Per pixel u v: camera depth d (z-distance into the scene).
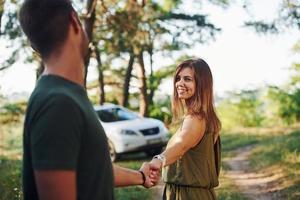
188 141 3.12
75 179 1.40
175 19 20.88
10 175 8.79
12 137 15.83
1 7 11.40
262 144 16.22
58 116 1.38
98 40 17.42
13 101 13.43
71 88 1.48
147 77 30.03
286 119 27.06
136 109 31.02
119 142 13.20
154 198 8.62
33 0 1.51
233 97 29.56
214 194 3.32
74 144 1.40
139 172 2.37
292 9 12.59
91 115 1.49
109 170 1.56
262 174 10.93
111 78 30.48
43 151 1.36
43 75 1.52
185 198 3.21
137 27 14.76
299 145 13.35
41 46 1.53
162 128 13.77
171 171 3.25
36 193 1.51
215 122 3.26
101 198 1.51
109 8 14.41
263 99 28.81
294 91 27.09
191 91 3.23
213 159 3.26
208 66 3.33
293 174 10.16
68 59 1.53
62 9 1.52
